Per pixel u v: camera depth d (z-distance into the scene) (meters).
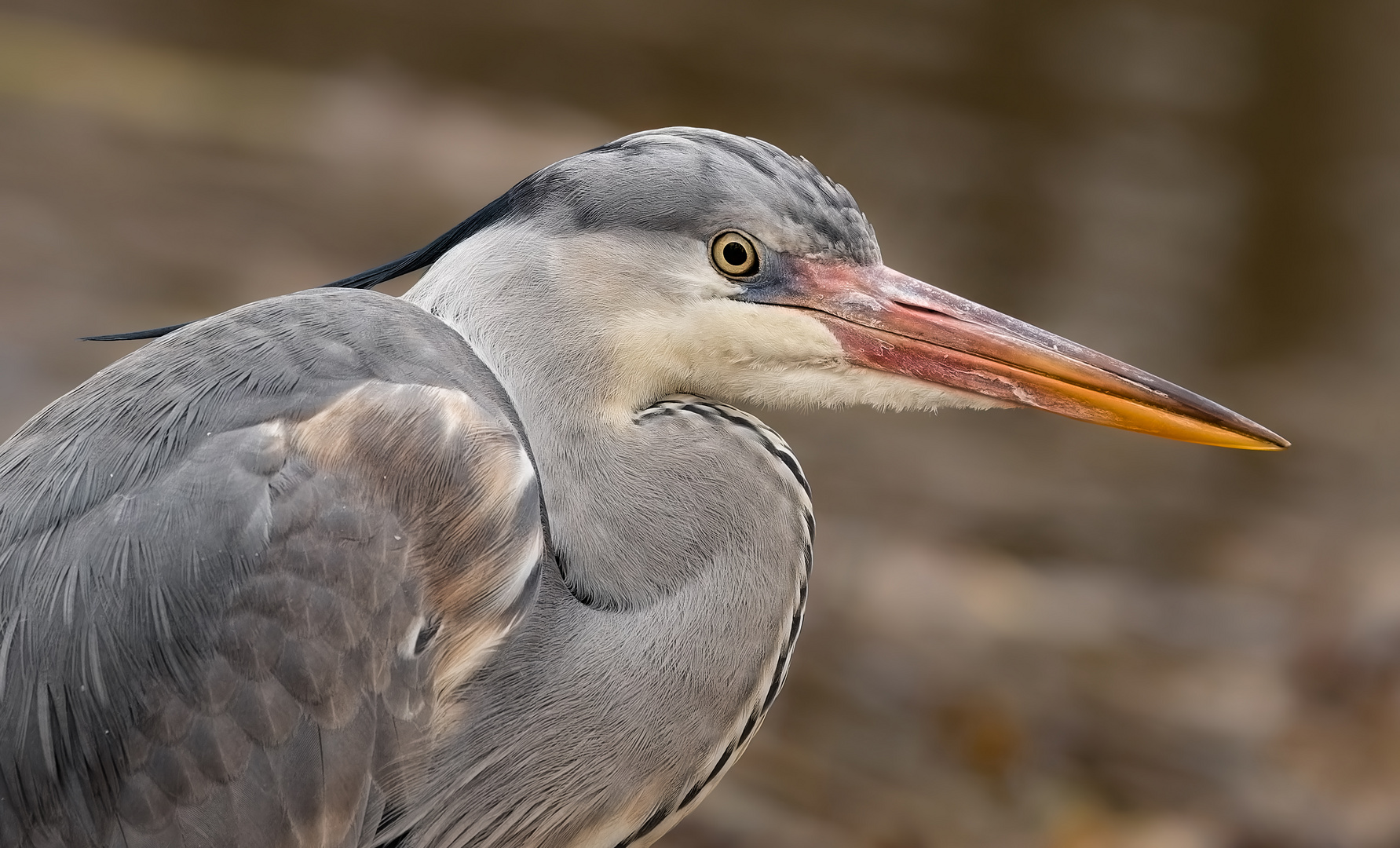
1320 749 10.00
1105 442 15.65
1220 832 9.00
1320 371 18.62
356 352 4.56
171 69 20.61
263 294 14.41
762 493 4.97
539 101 22.72
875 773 8.87
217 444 4.32
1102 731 9.91
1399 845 9.11
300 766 4.16
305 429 4.32
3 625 4.25
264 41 22.88
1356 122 26.78
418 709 4.34
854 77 26.09
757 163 5.14
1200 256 21.22
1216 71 28.22
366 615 4.21
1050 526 13.16
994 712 9.65
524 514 4.54
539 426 4.91
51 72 19.42
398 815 4.40
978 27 30.05
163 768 4.10
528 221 5.05
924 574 11.45
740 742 4.92
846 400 5.30
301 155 18.72
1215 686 10.77
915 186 21.81
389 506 4.31
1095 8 31.66
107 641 4.15
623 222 5.00
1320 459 15.88
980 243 20.25
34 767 4.15
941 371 5.30
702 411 5.11
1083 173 23.38
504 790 4.51
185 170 17.30
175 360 4.61
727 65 25.86
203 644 4.12
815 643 10.16
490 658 4.48
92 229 14.94
